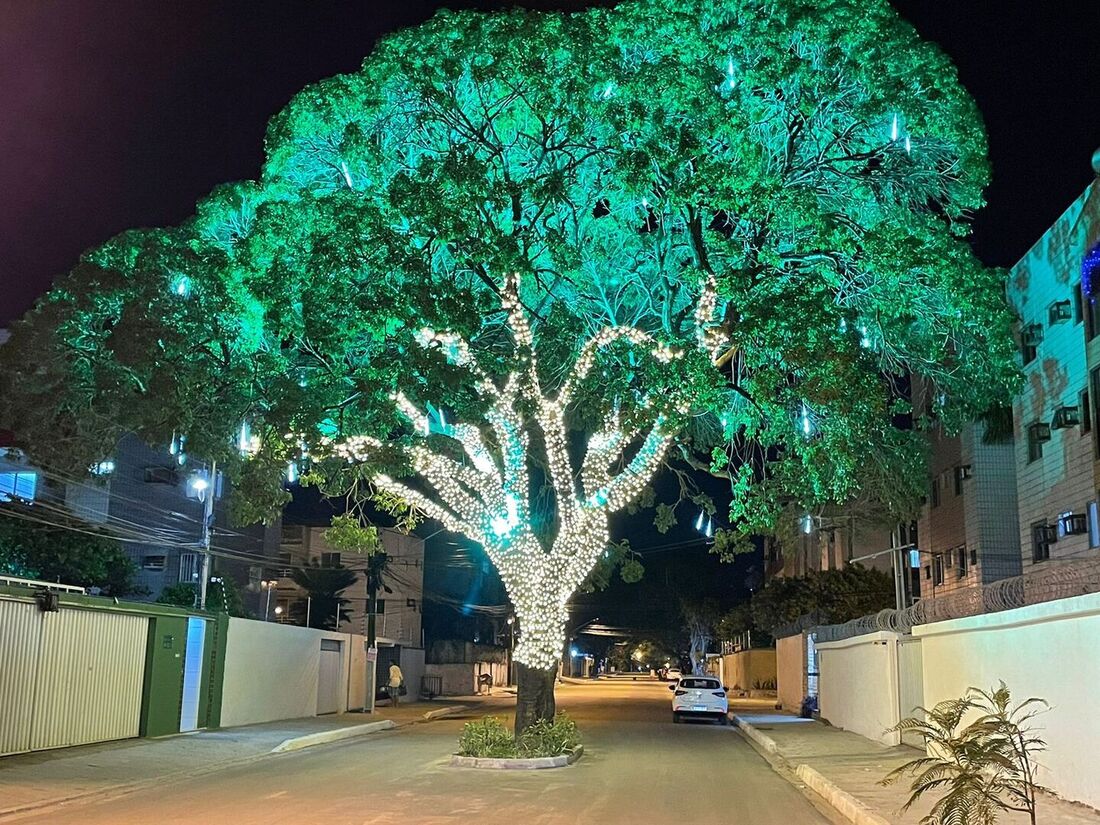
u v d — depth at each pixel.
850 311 16.22
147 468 39.81
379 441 18.45
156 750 19.94
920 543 42.12
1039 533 30.09
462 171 17.02
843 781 15.70
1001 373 17.58
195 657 25.11
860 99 17.03
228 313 18.62
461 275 19.05
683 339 17.77
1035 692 13.83
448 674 56.09
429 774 17.23
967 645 16.42
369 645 38.62
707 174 16.31
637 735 27.83
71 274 19.86
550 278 20.03
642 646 135.88
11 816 12.57
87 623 20.50
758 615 52.31
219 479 40.84
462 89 18.12
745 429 20.80
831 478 17.73
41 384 20.75
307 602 50.16
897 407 18.69
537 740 19.20
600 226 19.41
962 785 7.99
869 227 17.72
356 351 19.12
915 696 21.98
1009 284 31.92
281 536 53.38
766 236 17.44
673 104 16.58
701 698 34.84
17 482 33.19
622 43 17.33
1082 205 26.02
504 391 19.27
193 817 12.41
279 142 18.14
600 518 20.08
